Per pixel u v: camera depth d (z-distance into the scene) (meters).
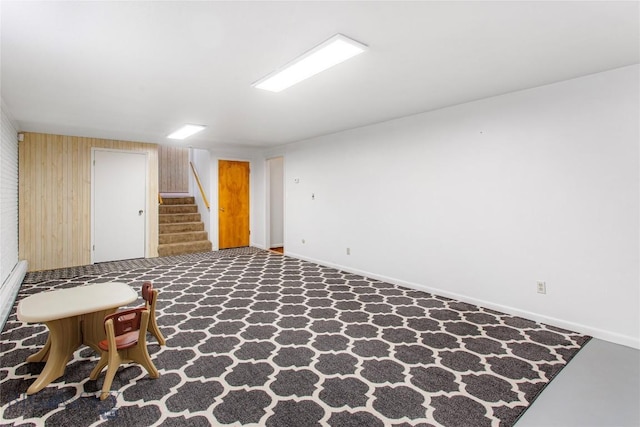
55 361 2.23
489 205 3.63
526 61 2.65
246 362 2.51
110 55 2.53
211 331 3.05
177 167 8.95
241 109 4.07
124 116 4.41
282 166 8.04
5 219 3.96
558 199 3.15
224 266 5.76
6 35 2.21
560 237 3.15
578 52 2.49
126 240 6.22
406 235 4.49
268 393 2.12
